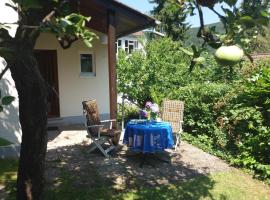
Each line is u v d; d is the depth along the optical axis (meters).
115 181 6.53
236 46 1.37
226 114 8.80
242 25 1.33
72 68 12.41
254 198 6.03
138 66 13.89
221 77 11.35
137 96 13.84
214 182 6.67
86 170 7.11
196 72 13.09
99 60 12.84
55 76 12.18
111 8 8.30
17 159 7.82
